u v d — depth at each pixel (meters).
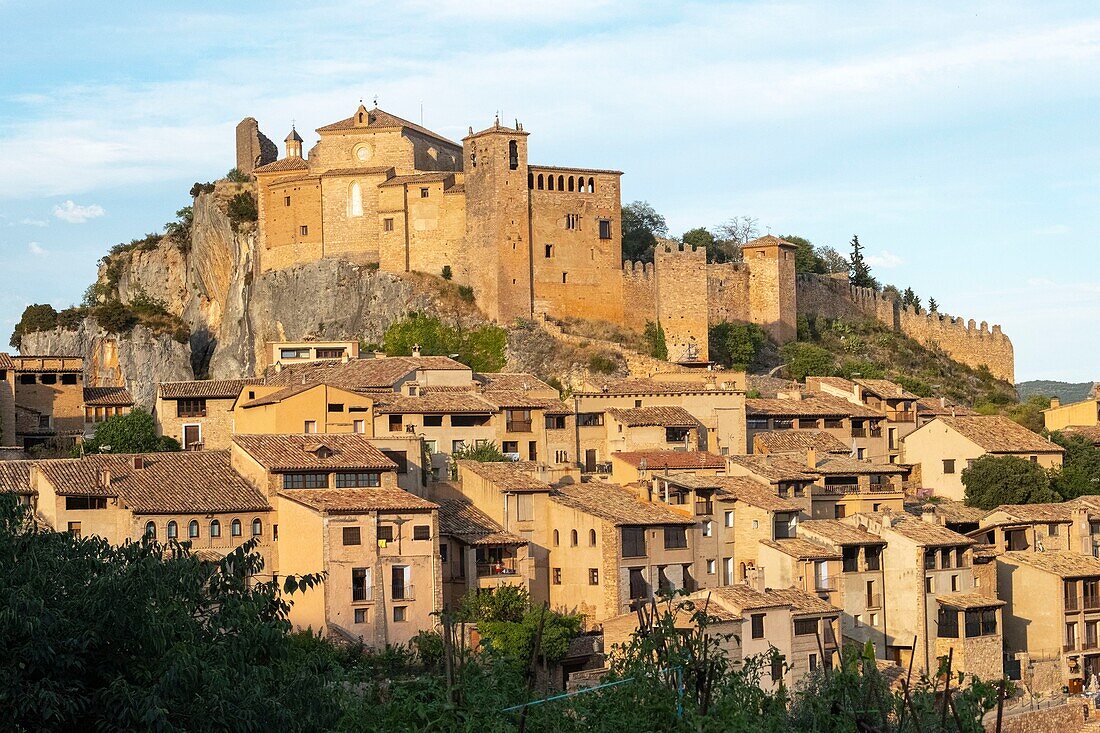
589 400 156.88
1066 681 129.62
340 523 110.81
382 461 121.38
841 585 123.12
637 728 56.91
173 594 55.44
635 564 120.81
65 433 167.25
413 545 113.25
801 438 163.38
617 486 132.88
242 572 58.22
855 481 143.00
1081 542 142.62
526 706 55.59
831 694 64.44
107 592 52.94
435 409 146.38
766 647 106.75
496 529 122.06
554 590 124.62
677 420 155.88
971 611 125.81
